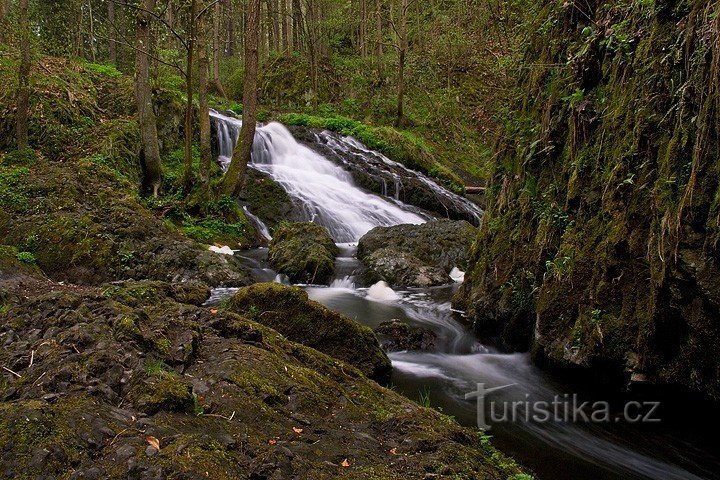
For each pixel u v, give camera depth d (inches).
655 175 165.5
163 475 90.4
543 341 205.2
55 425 99.7
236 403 123.7
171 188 508.7
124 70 917.8
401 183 663.8
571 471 147.9
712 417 156.6
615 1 204.1
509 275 248.1
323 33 1041.5
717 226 133.0
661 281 151.6
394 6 1090.1
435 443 124.0
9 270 294.0
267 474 97.9
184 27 749.9
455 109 941.2
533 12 292.7
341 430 125.9
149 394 115.6
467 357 240.8
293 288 213.9
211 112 733.9
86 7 983.0
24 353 136.0
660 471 150.5
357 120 894.4
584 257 192.4
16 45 572.7
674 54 161.9
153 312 173.9
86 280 327.0
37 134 478.3
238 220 490.3
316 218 544.4
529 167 249.0
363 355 205.0
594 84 215.2
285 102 930.1
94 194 406.3
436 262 407.2
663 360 160.9
